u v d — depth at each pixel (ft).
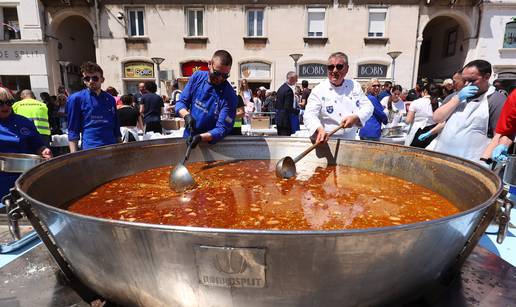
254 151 8.56
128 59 51.78
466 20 49.52
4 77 54.03
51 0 51.26
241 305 2.92
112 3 50.52
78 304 3.58
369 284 2.94
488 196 4.20
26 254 4.59
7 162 6.00
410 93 27.89
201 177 6.92
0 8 51.88
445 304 3.53
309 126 8.30
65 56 57.52
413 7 48.47
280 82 51.62
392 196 5.82
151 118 21.67
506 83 50.49
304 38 50.06
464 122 8.46
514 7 48.08
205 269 2.75
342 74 8.80
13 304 3.53
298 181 6.75
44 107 17.81
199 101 8.31
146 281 3.02
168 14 50.47
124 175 6.79
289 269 2.69
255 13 50.29
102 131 10.56
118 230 2.77
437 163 6.04
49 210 3.02
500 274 4.11
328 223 4.64
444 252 3.21
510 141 7.36
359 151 7.72
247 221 4.67
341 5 48.75
